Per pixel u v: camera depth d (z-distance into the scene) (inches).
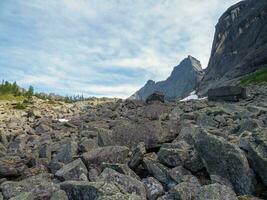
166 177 407.2
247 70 5064.0
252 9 6628.9
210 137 401.7
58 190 353.1
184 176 388.2
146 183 385.1
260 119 713.6
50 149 628.4
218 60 7022.6
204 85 6791.3
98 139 597.9
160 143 550.3
